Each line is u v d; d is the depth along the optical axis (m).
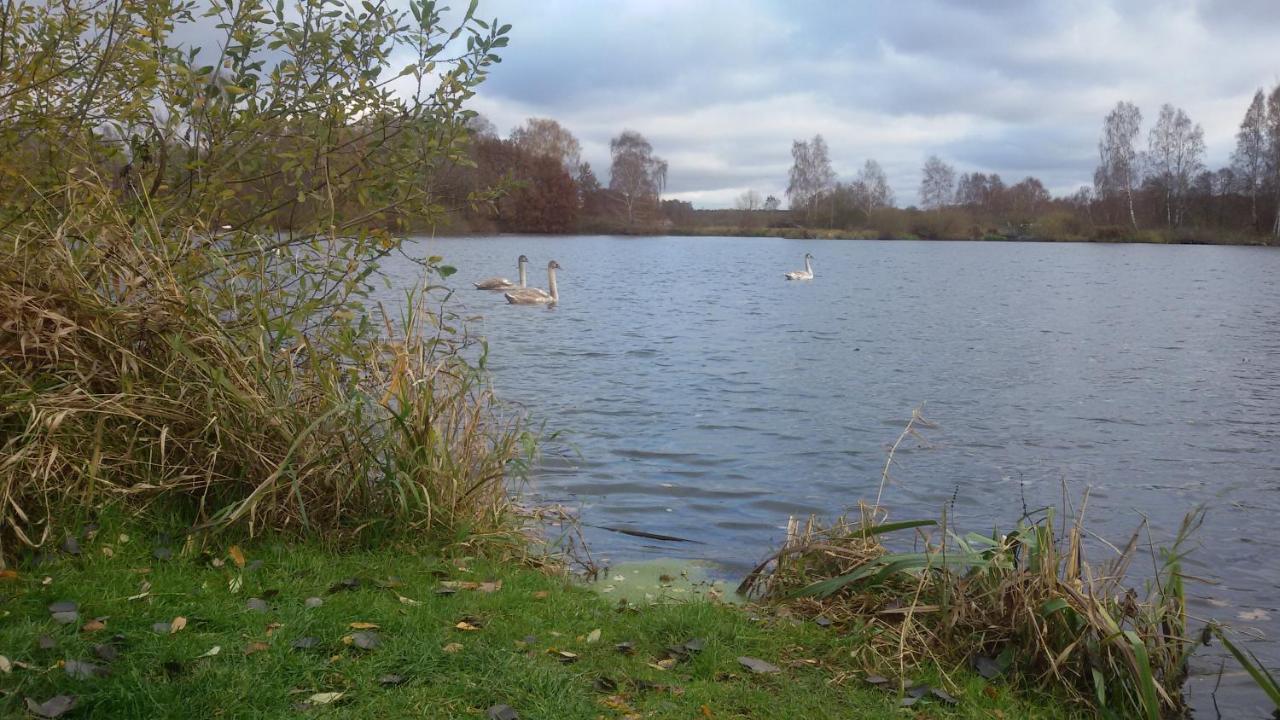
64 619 4.23
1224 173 91.94
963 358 18.47
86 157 6.01
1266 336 22.70
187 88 6.14
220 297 5.96
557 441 10.51
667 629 4.97
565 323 24.34
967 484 9.35
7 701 3.44
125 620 4.34
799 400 13.66
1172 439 11.46
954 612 5.03
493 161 81.38
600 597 5.65
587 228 110.88
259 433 5.73
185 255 6.00
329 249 6.30
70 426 5.32
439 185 6.99
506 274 44.47
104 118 6.14
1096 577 5.79
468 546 6.00
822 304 31.22
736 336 21.88
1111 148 100.12
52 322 5.55
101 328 5.64
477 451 6.62
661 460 9.89
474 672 4.12
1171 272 50.44
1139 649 4.51
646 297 33.53
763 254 71.56
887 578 5.62
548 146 111.12
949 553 5.50
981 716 4.33
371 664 4.10
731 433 11.32
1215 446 11.12
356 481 5.90
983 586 5.28
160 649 4.03
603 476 9.16
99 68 6.02
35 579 4.68
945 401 13.76
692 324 24.56
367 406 6.22
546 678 4.09
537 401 13.17
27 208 5.80
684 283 41.16
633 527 7.60
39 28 6.14
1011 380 15.78
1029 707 4.56
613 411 12.57
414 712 3.74
